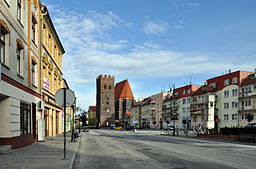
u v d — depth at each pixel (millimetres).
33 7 17938
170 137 30719
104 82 142250
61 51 34812
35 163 8562
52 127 27656
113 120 141000
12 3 13141
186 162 9297
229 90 56375
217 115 59688
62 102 9641
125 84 146500
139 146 16750
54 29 26406
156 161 9586
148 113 104000
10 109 12453
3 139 12234
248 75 53750
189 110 73125
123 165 8719
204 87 67125
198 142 21219
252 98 49656
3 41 12055
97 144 18812
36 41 19031
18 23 14109
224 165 8586
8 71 12398
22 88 14625
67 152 12227
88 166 8625
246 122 50312
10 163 8555
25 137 14984
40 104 19266
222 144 19062
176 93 81625
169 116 83312
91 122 145125
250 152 13047
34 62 18391
